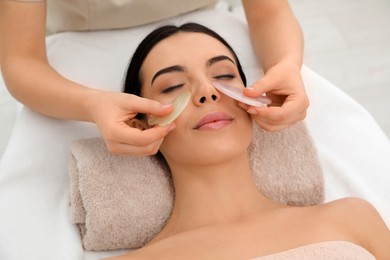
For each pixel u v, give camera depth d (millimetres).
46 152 1210
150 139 955
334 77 2021
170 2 1307
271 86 1043
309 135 1225
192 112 1023
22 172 1187
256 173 1201
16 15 1147
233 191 1101
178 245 1023
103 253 1153
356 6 2260
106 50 1327
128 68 1166
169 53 1075
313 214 1057
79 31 1354
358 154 1281
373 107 1939
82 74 1294
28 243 1117
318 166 1204
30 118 1234
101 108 1012
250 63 1328
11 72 1161
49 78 1155
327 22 2203
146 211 1141
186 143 1031
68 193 1180
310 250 916
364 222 1049
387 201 1216
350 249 924
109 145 998
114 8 1265
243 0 1331
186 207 1116
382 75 2020
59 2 1269
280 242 985
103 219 1110
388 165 1261
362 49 2102
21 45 1168
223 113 1027
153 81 1076
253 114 1025
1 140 1714
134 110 986
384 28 2170
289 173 1201
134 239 1148
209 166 1073
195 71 1050
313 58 2080
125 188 1137
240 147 1045
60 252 1113
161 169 1183
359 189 1227
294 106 1034
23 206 1155
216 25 1375
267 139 1220
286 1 1331
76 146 1169
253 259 913
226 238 1019
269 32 1278
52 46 1327
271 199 1206
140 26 1360
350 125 1320
